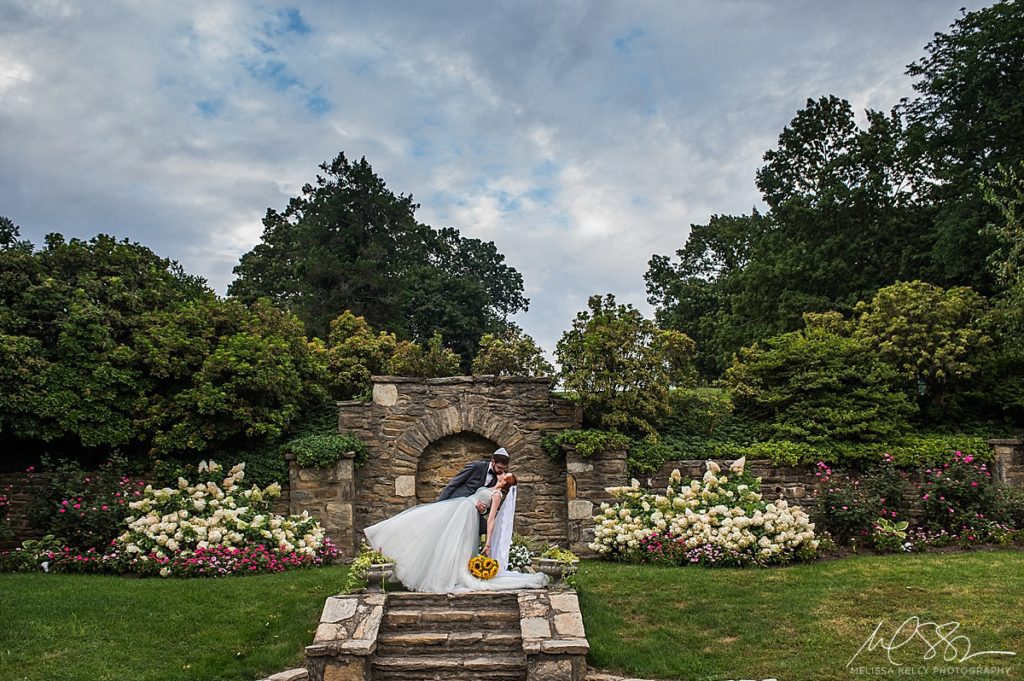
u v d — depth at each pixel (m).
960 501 12.55
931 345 14.90
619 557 11.69
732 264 38.75
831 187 25.09
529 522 13.82
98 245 15.66
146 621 8.33
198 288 17.64
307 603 8.97
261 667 7.41
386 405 14.18
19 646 7.55
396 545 8.63
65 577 10.38
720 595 8.98
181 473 13.36
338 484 13.33
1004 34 20.34
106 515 11.60
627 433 14.39
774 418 14.68
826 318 18.45
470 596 8.19
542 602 7.90
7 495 13.37
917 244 23.50
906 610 8.20
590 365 14.15
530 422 14.16
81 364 13.74
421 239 40.28
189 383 14.38
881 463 13.52
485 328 38.28
